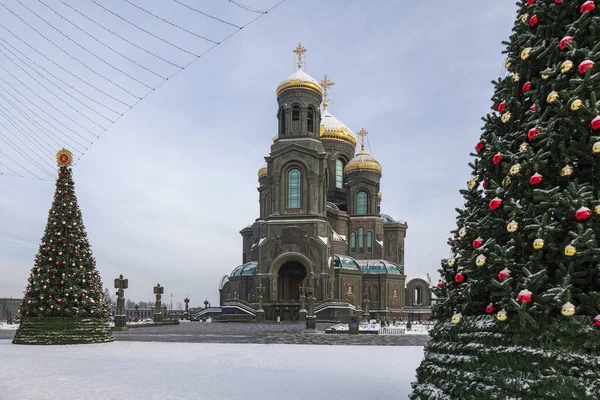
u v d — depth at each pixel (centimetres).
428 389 1009
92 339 2958
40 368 1819
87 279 3019
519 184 889
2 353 2367
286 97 8650
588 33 869
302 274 8794
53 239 2953
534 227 804
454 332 1008
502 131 1020
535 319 823
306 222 8025
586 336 783
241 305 7944
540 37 939
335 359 2195
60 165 3083
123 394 1315
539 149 887
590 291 791
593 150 788
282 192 8306
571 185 787
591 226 782
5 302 9825
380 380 1575
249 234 10700
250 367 1883
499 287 837
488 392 859
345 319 7262
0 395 1301
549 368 798
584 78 816
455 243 1087
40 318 2875
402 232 10156
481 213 1006
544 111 895
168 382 1511
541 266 822
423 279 10312
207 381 1534
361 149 10450
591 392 755
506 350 857
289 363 2027
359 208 9919
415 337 3881
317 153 8319
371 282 9194
